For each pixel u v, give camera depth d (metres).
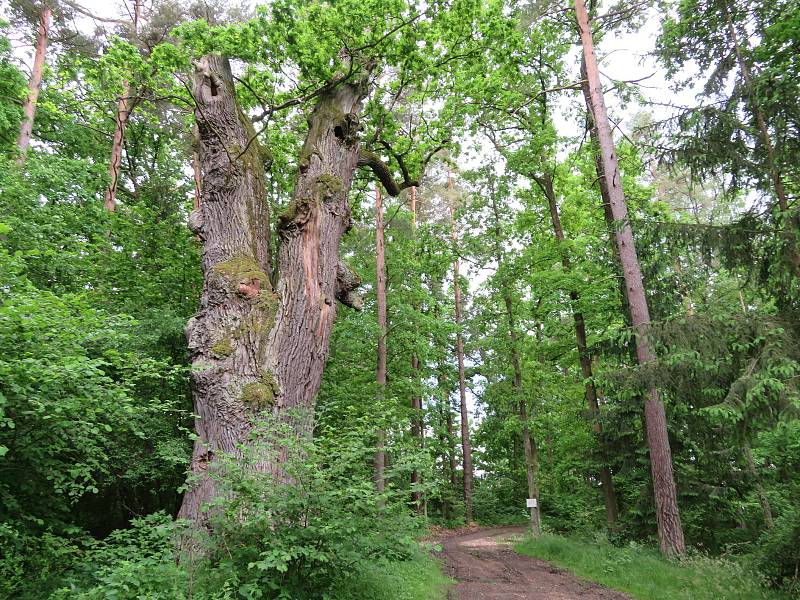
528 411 17.44
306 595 4.68
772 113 7.43
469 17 9.65
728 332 6.96
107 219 11.30
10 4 12.34
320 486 4.81
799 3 7.16
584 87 14.01
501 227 18.11
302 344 6.80
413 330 17.50
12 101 11.77
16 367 4.08
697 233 8.18
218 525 4.63
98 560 5.27
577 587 8.63
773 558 7.05
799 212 6.57
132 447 8.23
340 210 7.82
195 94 7.47
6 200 8.96
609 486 14.02
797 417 5.67
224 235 7.26
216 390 6.18
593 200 16.88
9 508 4.99
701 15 8.51
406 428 6.63
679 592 7.40
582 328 15.59
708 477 11.97
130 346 7.99
